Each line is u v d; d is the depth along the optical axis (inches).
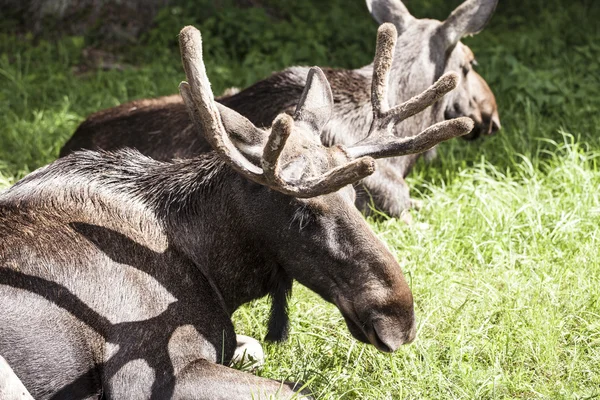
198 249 521.3
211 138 462.9
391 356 534.9
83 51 1175.6
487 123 863.7
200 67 457.1
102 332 481.7
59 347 473.4
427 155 843.4
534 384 524.7
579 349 552.4
